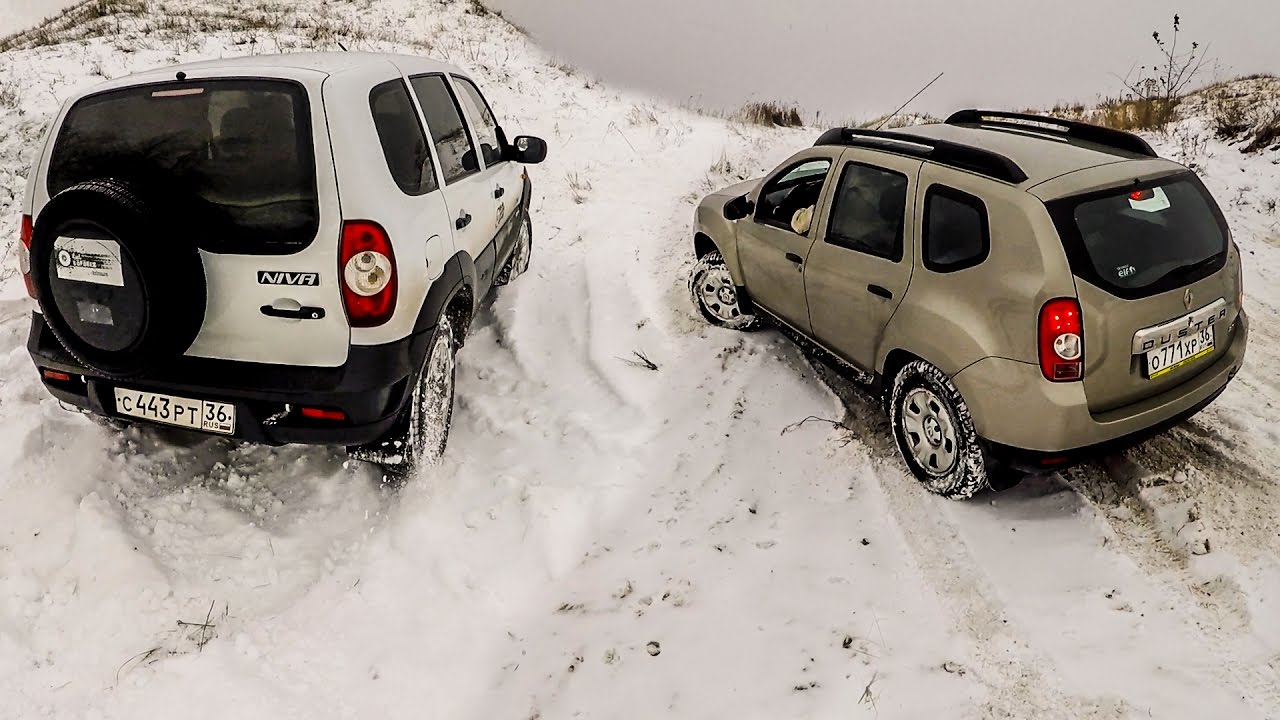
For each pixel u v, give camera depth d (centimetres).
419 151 423
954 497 399
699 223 615
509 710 307
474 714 306
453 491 420
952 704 294
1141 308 348
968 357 365
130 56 1257
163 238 322
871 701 297
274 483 416
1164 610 328
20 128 954
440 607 352
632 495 427
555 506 409
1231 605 328
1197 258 373
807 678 309
